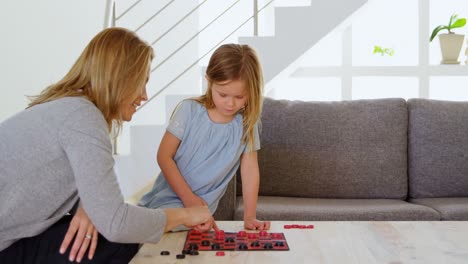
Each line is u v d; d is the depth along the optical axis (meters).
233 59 1.54
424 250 1.16
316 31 2.78
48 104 1.20
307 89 3.46
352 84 3.40
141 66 1.25
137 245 1.38
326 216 1.97
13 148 1.17
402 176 2.37
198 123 1.73
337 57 3.42
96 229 1.20
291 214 1.97
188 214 1.29
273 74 2.81
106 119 1.25
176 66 3.70
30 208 1.18
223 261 1.09
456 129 2.39
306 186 2.36
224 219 2.04
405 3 3.36
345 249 1.17
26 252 1.20
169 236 1.34
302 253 1.15
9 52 2.70
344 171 2.35
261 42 2.81
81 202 1.21
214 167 1.72
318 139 2.37
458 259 1.09
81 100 1.20
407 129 2.43
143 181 2.64
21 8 2.75
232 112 1.60
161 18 3.64
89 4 3.17
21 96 2.77
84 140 1.15
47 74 2.92
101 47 1.24
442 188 2.36
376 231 1.33
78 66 1.27
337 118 2.39
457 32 3.36
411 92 3.38
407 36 3.37
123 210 1.15
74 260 1.20
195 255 1.14
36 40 2.85
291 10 2.79
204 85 2.76
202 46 3.69
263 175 2.37
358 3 2.75
